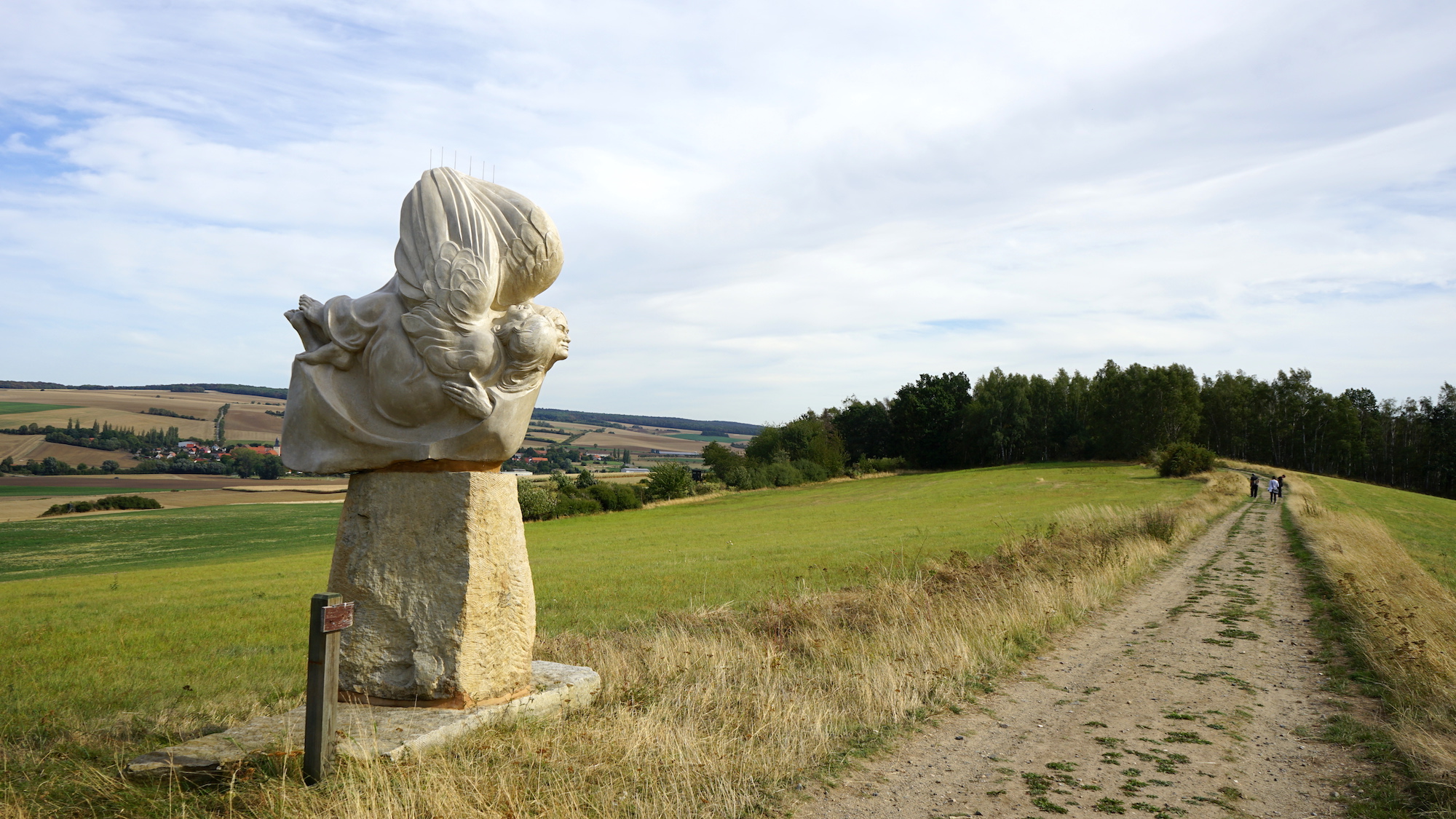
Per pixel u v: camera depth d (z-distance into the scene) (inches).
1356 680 354.9
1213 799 225.6
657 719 261.9
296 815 177.0
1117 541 816.3
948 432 3907.5
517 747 236.2
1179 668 387.5
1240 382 3750.0
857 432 4453.7
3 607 721.6
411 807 181.0
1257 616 520.7
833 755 249.3
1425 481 3462.1
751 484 3218.5
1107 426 3555.6
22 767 209.9
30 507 2453.2
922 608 466.6
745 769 229.9
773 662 352.5
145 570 1226.6
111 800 185.6
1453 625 402.6
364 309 267.3
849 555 961.5
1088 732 288.4
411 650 257.9
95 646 481.1
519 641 279.1
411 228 265.9
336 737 204.4
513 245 264.8
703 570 854.5
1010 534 1106.1
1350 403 3400.6
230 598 747.4
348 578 264.8
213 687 352.8
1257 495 1818.4
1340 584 593.6
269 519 2201.0
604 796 201.9
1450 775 228.2
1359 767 249.9
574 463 4586.6
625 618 544.1
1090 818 211.5
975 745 270.5
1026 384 3959.2
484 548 265.1
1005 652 399.2
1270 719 305.1
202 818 179.9
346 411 266.1
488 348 259.6
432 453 258.1
